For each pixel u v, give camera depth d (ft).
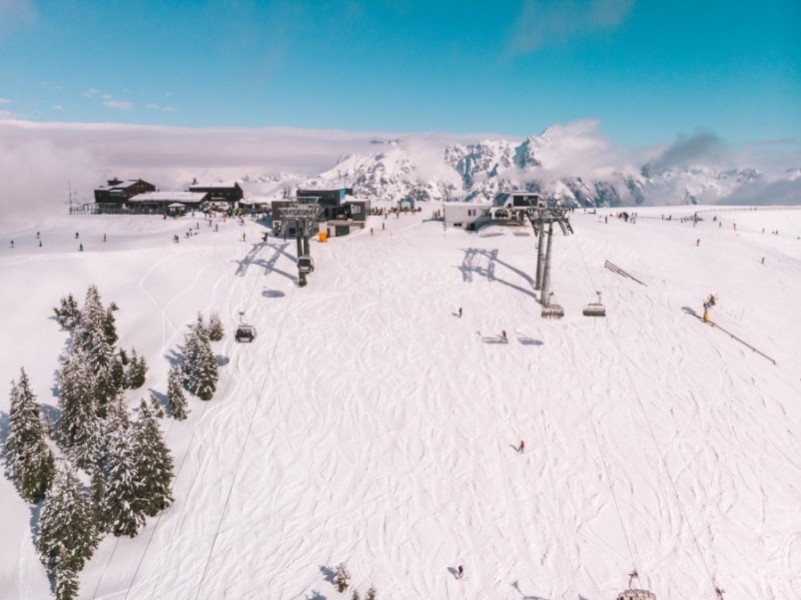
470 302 214.28
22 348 180.75
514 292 220.64
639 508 130.72
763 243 318.24
